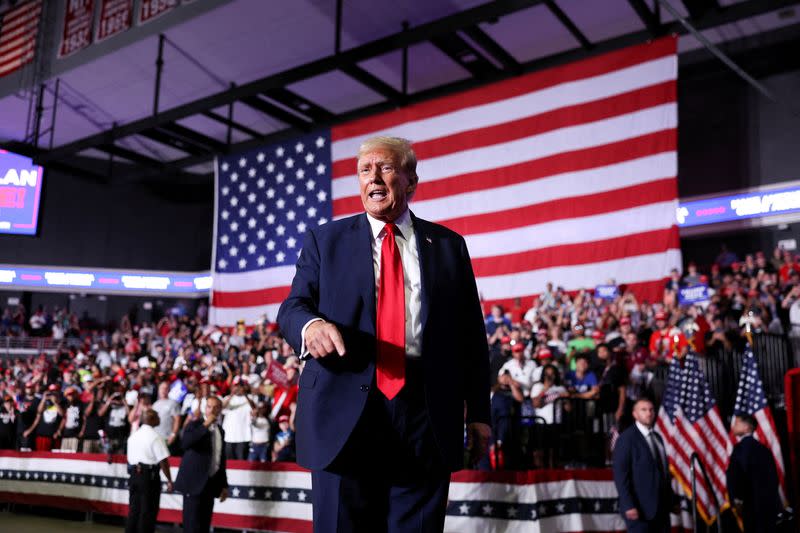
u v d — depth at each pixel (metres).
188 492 8.00
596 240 14.61
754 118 17.64
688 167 18.58
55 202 28.27
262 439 11.29
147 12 18.91
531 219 15.47
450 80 19.77
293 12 17.27
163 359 18.17
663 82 14.32
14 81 22.08
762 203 17.22
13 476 12.64
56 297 28.39
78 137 25.64
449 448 2.01
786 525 7.81
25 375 19.31
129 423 13.20
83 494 11.50
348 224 2.21
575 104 15.30
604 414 9.51
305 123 21.38
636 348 10.36
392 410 1.98
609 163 14.70
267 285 19.69
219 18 17.66
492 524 7.75
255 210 20.42
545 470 7.82
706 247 18.33
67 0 21.19
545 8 16.31
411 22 17.44
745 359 8.50
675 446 8.27
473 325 2.26
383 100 20.66
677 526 7.98
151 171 23.78
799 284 12.28
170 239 29.34
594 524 7.87
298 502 9.04
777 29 17.23
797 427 7.82
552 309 13.99
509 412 9.11
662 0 11.13
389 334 2.03
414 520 1.99
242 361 14.91
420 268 2.13
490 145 16.27
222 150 21.75
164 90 21.61
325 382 2.00
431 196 16.84
